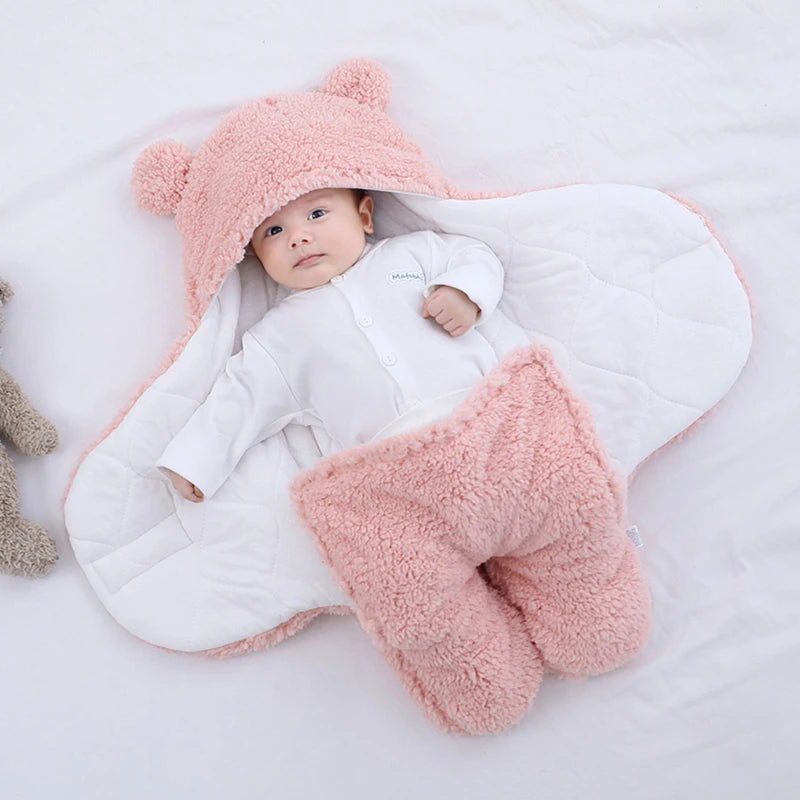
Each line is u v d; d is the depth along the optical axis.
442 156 1.55
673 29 1.54
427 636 1.27
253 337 1.42
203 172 1.45
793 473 1.40
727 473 1.42
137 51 1.56
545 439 1.28
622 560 1.32
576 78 1.54
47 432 1.44
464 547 1.29
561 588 1.31
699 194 1.51
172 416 1.42
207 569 1.41
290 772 1.35
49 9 1.56
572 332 1.44
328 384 1.39
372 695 1.38
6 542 1.39
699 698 1.32
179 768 1.37
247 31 1.56
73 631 1.44
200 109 1.54
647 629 1.32
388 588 1.27
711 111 1.53
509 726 1.32
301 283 1.41
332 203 1.40
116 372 1.51
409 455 1.27
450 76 1.55
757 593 1.36
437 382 1.36
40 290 1.52
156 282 1.52
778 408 1.43
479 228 1.46
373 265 1.43
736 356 1.41
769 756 1.29
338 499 1.31
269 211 1.35
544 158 1.54
